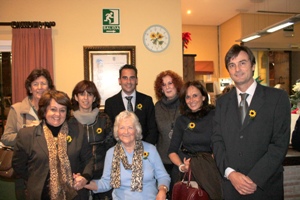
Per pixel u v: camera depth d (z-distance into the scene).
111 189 1.99
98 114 2.18
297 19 3.78
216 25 7.30
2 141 2.03
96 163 1.99
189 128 1.98
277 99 1.50
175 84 2.34
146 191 1.79
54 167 1.61
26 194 1.67
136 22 3.60
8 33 3.45
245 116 1.56
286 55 6.64
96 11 3.54
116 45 3.56
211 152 1.92
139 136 1.89
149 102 2.50
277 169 1.51
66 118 1.77
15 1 3.43
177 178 1.99
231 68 1.58
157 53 3.63
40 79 2.06
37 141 1.64
